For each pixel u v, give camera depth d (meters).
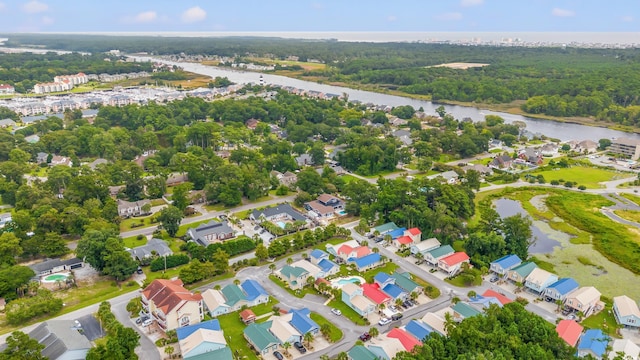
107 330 104.12
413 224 159.88
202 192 190.62
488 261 139.25
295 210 181.88
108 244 129.25
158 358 96.50
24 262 138.75
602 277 136.25
